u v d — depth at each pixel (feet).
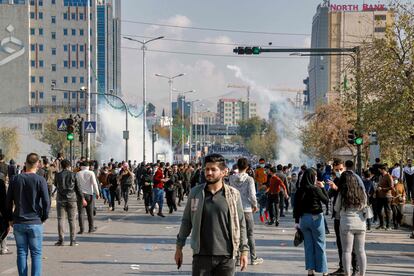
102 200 171.94
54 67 630.33
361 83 134.92
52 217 112.47
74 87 630.33
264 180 115.14
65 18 633.20
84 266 57.98
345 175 51.34
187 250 69.67
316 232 52.42
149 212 127.34
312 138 276.62
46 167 113.29
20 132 481.87
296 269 57.11
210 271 32.17
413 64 128.47
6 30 610.65
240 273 54.54
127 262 60.44
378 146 135.23
